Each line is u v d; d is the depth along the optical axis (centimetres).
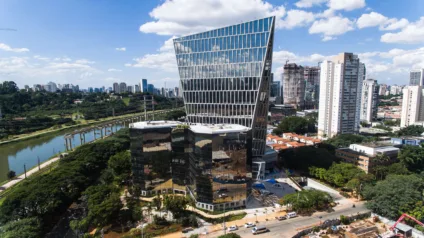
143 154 12206
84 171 14062
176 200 10156
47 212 9800
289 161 16375
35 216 9444
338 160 15700
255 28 13862
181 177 12456
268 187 13612
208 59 15575
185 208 10306
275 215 10588
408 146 15988
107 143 18475
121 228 9694
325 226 9656
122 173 13912
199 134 10581
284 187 13612
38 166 17775
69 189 11519
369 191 11162
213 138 10394
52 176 12106
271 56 14138
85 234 8962
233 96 15050
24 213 9556
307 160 15438
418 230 9138
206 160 10588
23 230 8162
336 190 13212
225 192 10856
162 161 12488
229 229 9431
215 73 15438
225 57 14988
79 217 10738
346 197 12381
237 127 11675
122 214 10112
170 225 9819
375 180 12925
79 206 11662
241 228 9606
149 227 9669
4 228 8350
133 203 10881
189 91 16600
